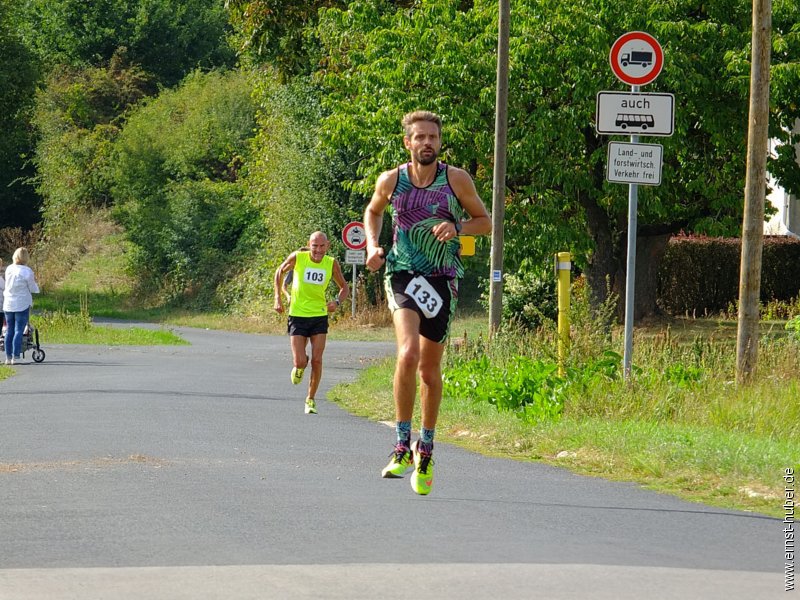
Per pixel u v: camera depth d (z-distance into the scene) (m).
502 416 27.33
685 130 49.31
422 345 14.62
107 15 160.75
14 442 23.69
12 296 50.19
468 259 59.34
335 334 80.38
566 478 19.83
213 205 118.44
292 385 39.62
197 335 82.06
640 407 25.94
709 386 27.88
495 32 49.72
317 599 11.33
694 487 18.86
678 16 50.22
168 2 162.12
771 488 18.22
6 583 11.95
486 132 49.94
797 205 78.69
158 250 119.31
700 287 72.06
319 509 16.27
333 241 91.75
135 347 64.50
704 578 12.37
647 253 61.31
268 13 64.19
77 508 16.25
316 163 90.88
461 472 20.30
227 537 14.33
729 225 52.88
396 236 14.55
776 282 73.00
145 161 126.44
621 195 50.25
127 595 11.48
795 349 31.62
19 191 144.38
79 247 132.62
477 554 13.44
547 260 53.44
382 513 16.00
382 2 59.25
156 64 161.88
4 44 120.12
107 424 26.81
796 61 49.59
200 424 27.05
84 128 143.75
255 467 20.36
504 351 36.03
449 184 14.41
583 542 14.29
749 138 30.53
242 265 111.12
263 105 98.44
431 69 50.31
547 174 49.66
